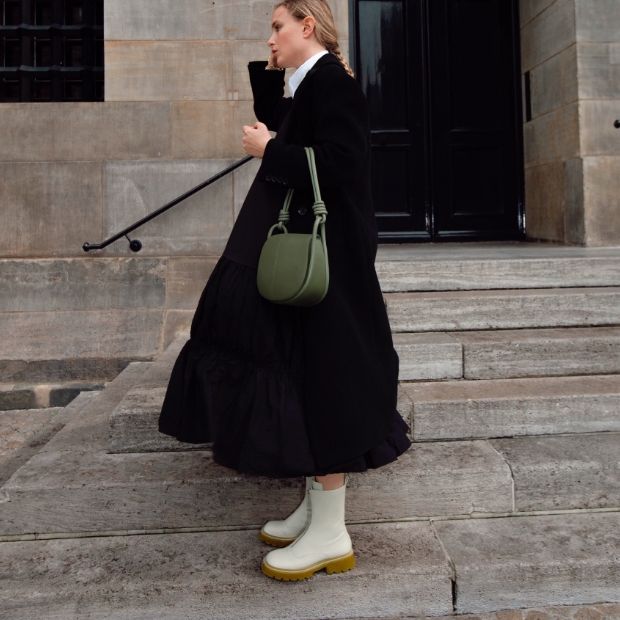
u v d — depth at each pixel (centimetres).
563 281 323
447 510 201
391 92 564
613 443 222
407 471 200
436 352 255
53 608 165
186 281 366
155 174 366
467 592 173
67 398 348
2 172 363
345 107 151
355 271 159
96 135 365
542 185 537
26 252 364
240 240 164
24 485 194
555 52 501
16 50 421
